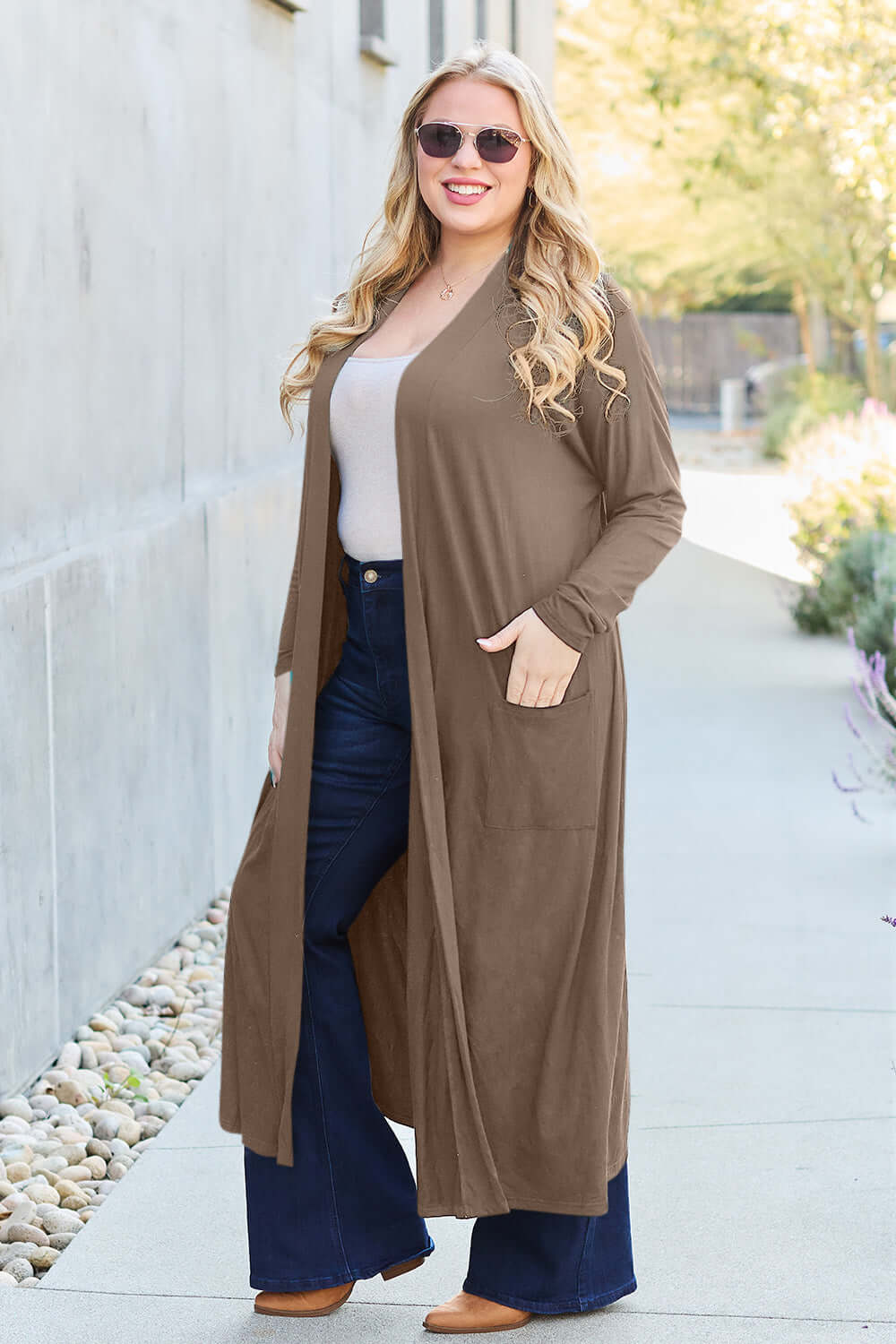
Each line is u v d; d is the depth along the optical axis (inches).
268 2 249.0
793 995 182.2
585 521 105.8
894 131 509.0
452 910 104.7
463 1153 105.5
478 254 107.0
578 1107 105.3
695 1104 151.9
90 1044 169.8
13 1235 130.7
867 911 214.2
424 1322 111.3
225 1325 112.5
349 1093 112.0
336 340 111.3
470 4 517.0
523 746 103.3
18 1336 111.3
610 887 105.7
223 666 225.6
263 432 250.7
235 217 232.2
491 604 103.0
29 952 158.7
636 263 1107.3
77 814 171.0
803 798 276.2
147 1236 128.0
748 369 1530.5
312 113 279.0
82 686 171.6
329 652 111.3
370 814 108.8
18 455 153.8
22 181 153.3
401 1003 115.0
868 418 473.1
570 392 102.3
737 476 922.1
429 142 104.6
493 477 101.8
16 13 151.4
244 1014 111.9
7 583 151.7
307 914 109.9
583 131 885.8
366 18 334.6
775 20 515.5
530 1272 109.7
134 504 188.9
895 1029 171.2
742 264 1068.5
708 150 788.6
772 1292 115.4
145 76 190.5
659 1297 114.7
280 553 259.1
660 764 302.4
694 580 551.2
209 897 220.8
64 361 165.3
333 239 295.6
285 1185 111.3
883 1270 118.6
